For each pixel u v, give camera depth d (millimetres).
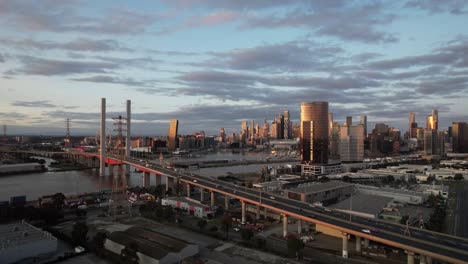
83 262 155000
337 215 189125
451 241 144000
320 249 170750
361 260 155750
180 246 160625
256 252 166875
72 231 185375
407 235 151125
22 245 154625
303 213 189875
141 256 154250
